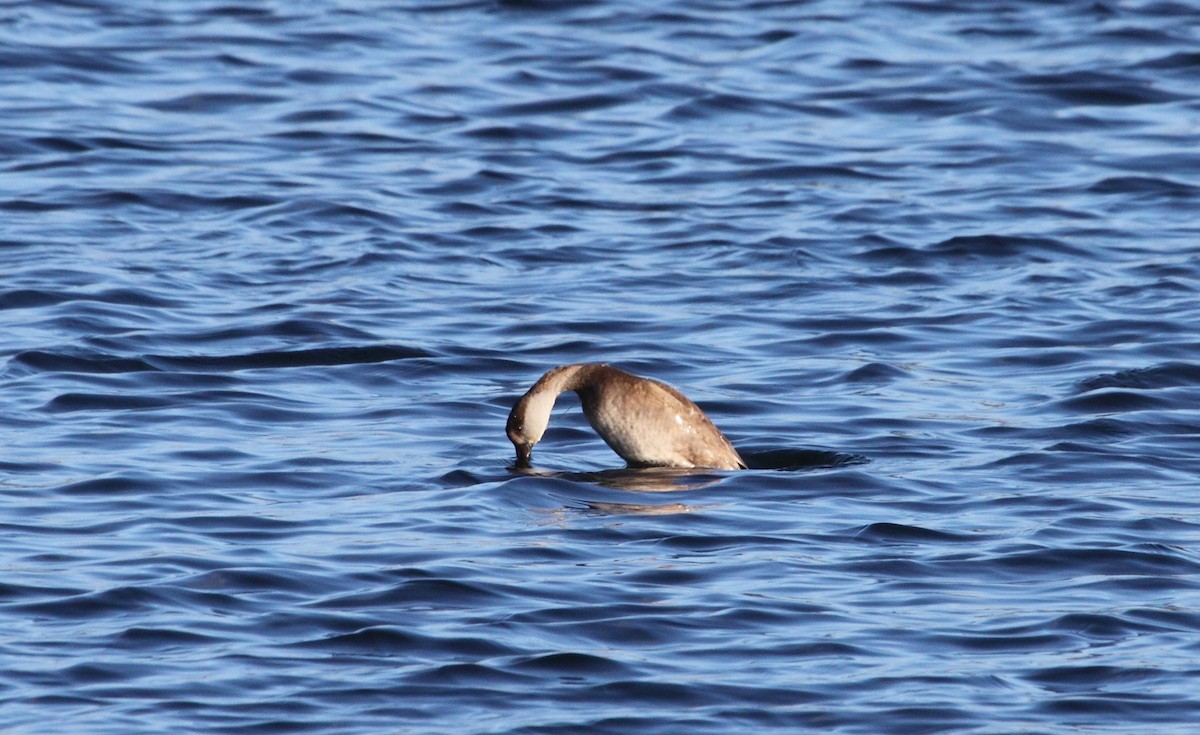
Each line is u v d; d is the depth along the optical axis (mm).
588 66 36344
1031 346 21594
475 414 18750
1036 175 30219
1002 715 11305
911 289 24344
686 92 34844
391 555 14039
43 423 18016
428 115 33344
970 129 32906
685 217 27891
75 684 11570
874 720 11219
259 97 34062
